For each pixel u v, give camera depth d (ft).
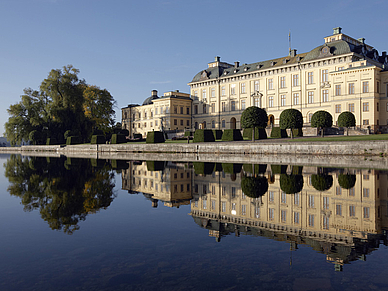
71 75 244.22
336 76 183.21
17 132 248.73
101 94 277.23
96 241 22.00
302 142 107.34
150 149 161.99
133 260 18.35
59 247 20.74
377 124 171.83
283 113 144.05
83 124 252.83
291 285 14.93
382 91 175.22
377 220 26.35
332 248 20.12
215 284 15.11
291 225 25.45
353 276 15.88
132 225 26.35
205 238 22.63
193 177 57.72
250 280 15.51
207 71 279.49
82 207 33.58
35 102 253.03
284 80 222.69
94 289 14.67
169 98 277.03
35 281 15.61
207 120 278.05
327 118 137.69
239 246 20.76
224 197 37.96
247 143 123.44
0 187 47.70
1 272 16.72
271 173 60.90
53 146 234.38
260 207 32.04
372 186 42.86
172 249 20.30
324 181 48.14
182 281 15.49
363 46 197.67
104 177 60.34
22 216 29.37
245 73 244.22
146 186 48.19
